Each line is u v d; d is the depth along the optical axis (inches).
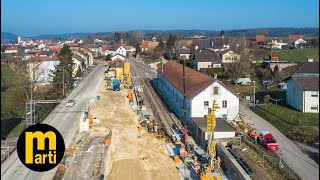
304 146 1167.6
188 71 1796.3
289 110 1567.4
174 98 1748.3
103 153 1133.7
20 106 1752.0
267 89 2116.1
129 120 1539.1
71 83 2497.5
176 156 1090.1
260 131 1326.3
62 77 2325.3
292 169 968.9
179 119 1537.9
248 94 1995.6
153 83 2608.3
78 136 1321.4
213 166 924.6
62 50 2544.3
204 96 1376.7
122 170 997.8
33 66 2324.1
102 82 2642.7
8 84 2068.2
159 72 2292.1
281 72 2333.9
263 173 890.7
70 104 1824.6
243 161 956.6
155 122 1498.5
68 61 2513.5
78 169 1006.4
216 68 2908.5
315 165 1000.9
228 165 975.0
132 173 978.7
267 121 1461.6
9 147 1151.0
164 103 1879.9
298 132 1258.6
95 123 1487.5
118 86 2301.9
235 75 2309.3
